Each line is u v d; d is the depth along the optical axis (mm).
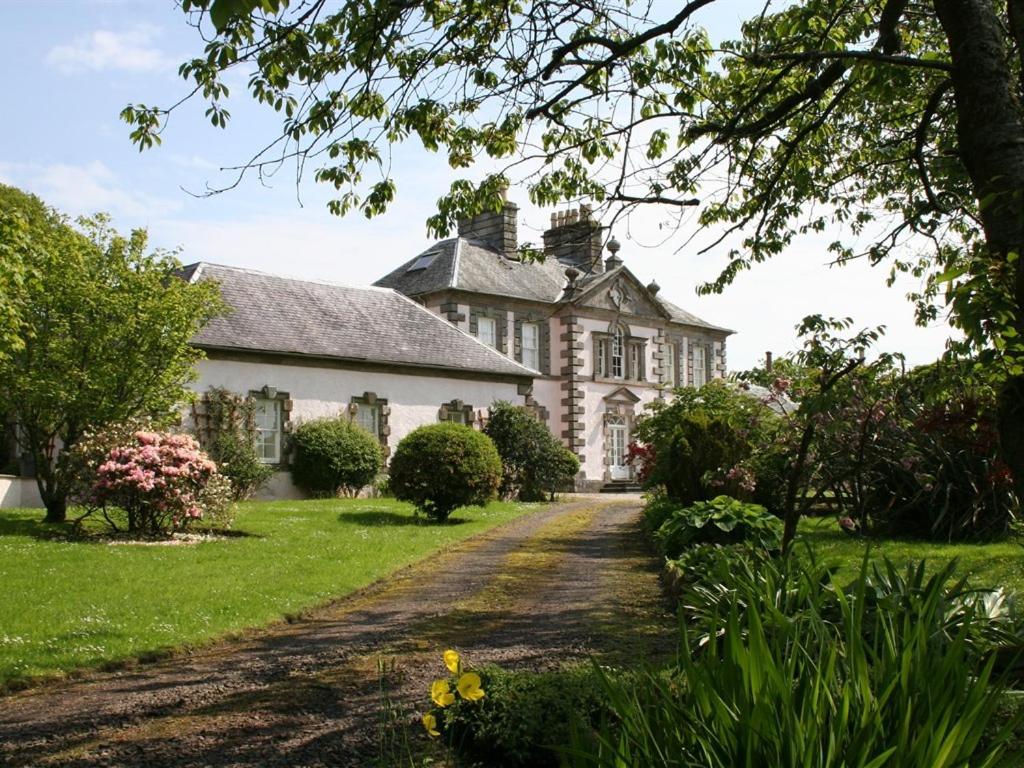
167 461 14328
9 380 15148
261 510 18641
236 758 4605
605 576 10555
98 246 16438
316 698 5703
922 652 2998
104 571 10656
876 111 9906
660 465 15664
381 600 9578
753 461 12008
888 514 11805
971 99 5355
